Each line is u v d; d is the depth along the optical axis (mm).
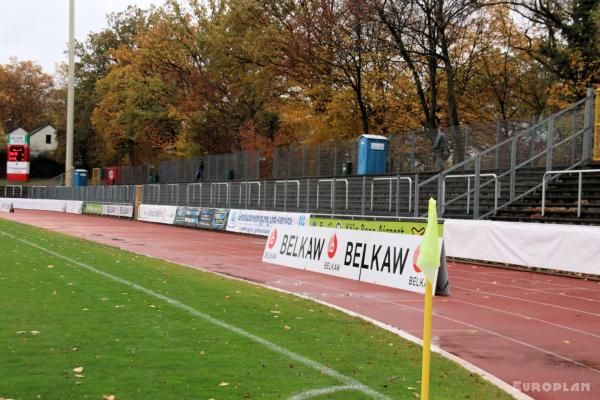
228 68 50031
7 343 7770
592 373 7520
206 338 8383
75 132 93312
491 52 40344
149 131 68312
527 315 11305
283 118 49594
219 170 49562
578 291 14242
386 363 7406
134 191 55688
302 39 38750
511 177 23266
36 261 17219
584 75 32969
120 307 10477
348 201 30844
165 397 5859
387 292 13836
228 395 5977
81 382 6242
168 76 59250
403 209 27422
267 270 17859
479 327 10211
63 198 71938
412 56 37906
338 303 12438
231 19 45844
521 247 17812
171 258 21297
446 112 42031
